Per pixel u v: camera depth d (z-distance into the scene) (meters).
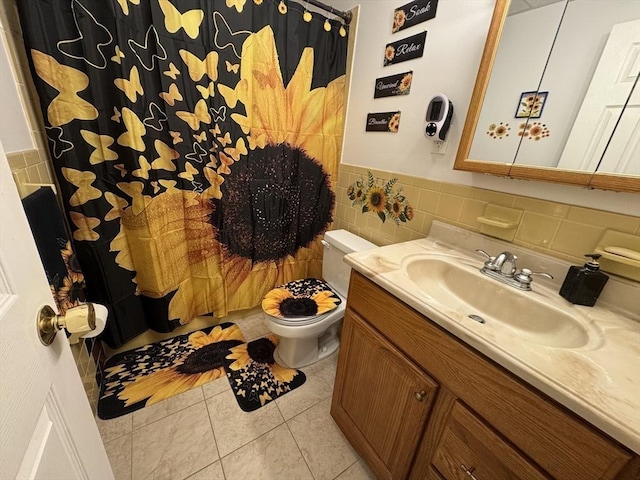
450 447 0.74
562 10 0.79
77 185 1.14
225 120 1.38
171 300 1.52
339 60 1.55
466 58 1.03
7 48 0.90
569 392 0.50
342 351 1.11
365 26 1.43
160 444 1.12
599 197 0.79
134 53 1.12
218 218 1.52
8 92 0.87
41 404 0.41
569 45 0.79
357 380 1.05
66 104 1.05
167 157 1.32
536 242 0.93
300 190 1.71
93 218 1.21
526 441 0.58
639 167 0.71
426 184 1.24
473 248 1.08
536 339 0.81
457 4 1.03
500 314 0.91
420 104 1.21
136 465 1.05
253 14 1.29
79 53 1.03
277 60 1.40
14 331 0.36
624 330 0.70
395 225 1.42
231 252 1.63
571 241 0.85
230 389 1.38
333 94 1.59
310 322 1.35
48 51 0.97
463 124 1.06
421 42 1.17
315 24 1.43
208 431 1.18
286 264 1.87
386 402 0.93
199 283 1.63
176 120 1.28
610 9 0.72
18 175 0.83
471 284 0.99
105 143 1.16
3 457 0.31
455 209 1.14
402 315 0.82
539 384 0.53
